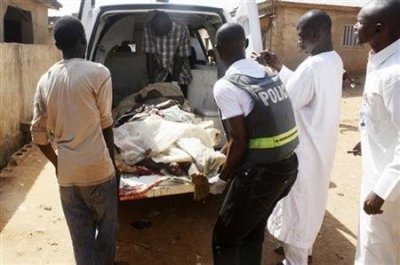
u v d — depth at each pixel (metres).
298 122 2.96
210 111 4.42
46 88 2.50
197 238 3.83
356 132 8.16
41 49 8.54
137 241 3.76
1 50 6.10
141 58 5.03
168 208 4.42
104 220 2.72
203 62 5.45
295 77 2.90
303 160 2.96
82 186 2.54
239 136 2.35
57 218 4.18
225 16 4.17
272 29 14.75
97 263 2.72
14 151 6.56
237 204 2.46
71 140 2.48
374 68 2.33
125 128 3.50
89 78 2.45
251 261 2.70
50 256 3.51
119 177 2.99
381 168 2.35
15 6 11.58
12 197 4.70
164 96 4.31
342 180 5.36
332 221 4.21
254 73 2.44
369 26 2.29
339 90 3.00
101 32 4.46
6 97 6.27
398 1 2.24
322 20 2.94
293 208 3.00
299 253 3.07
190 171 3.11
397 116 2.11
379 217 2.39
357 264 2.60
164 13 4.48
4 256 3.48
